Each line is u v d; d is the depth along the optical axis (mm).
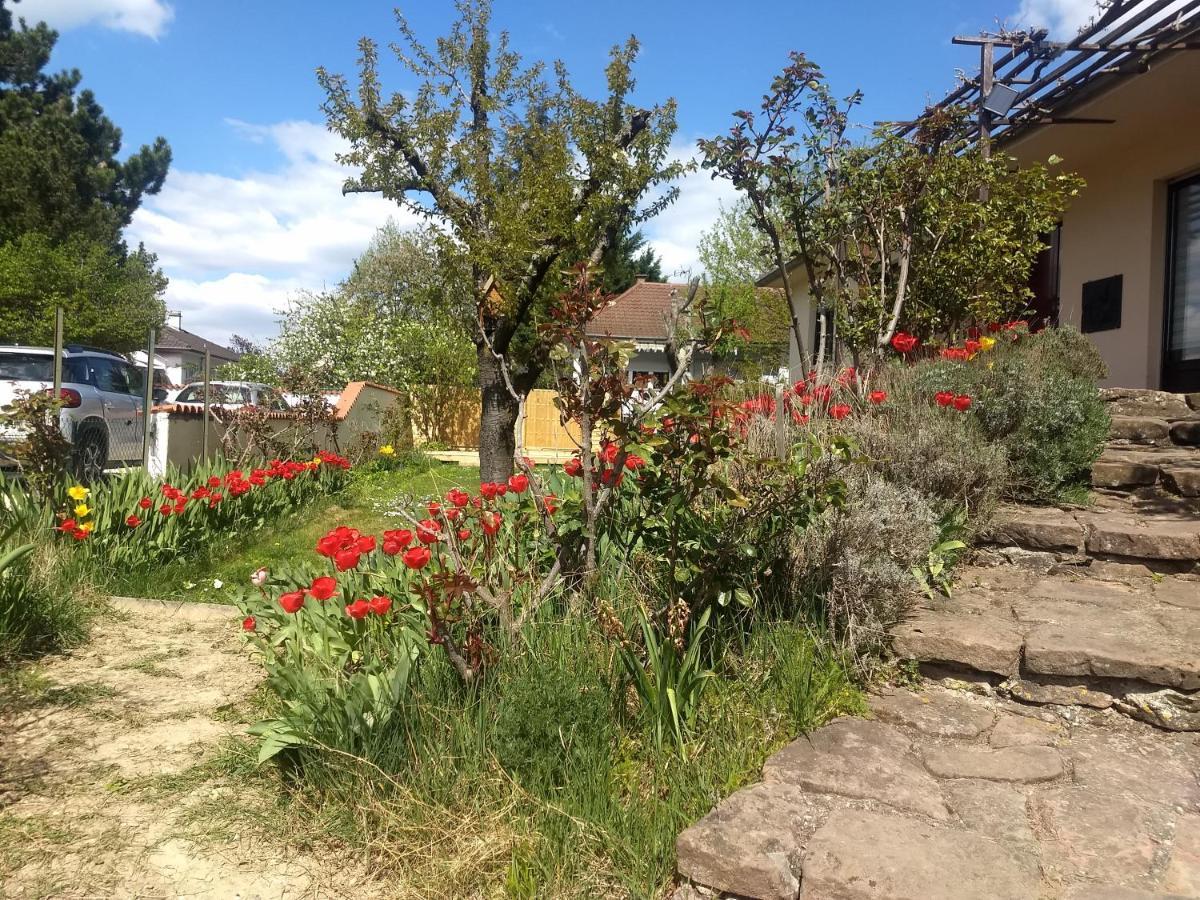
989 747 2852
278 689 3281
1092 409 5316
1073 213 10258
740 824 2385
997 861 2199
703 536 3379
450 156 9078
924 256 6895
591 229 9328
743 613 3475
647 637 2945
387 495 10555
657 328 25062
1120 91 7508
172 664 4262
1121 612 3637
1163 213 8945
